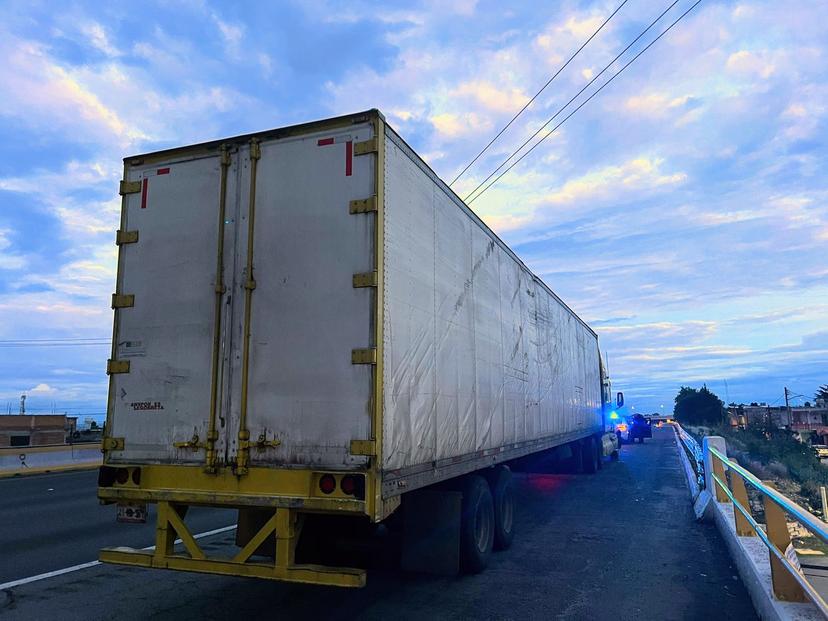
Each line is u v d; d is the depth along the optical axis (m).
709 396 78.12
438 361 6.09
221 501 4.94
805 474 16.55
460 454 6.57
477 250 7.60
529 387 9.93
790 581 4.89
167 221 5.59
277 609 5.73
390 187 5.18
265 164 5.30
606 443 20.27
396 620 5.41
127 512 5.37
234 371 5.11
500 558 7.68
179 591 6.30
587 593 6.20
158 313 5.48
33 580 6.70
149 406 5.36
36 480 18.30
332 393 4.78
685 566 7.26
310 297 4.98
